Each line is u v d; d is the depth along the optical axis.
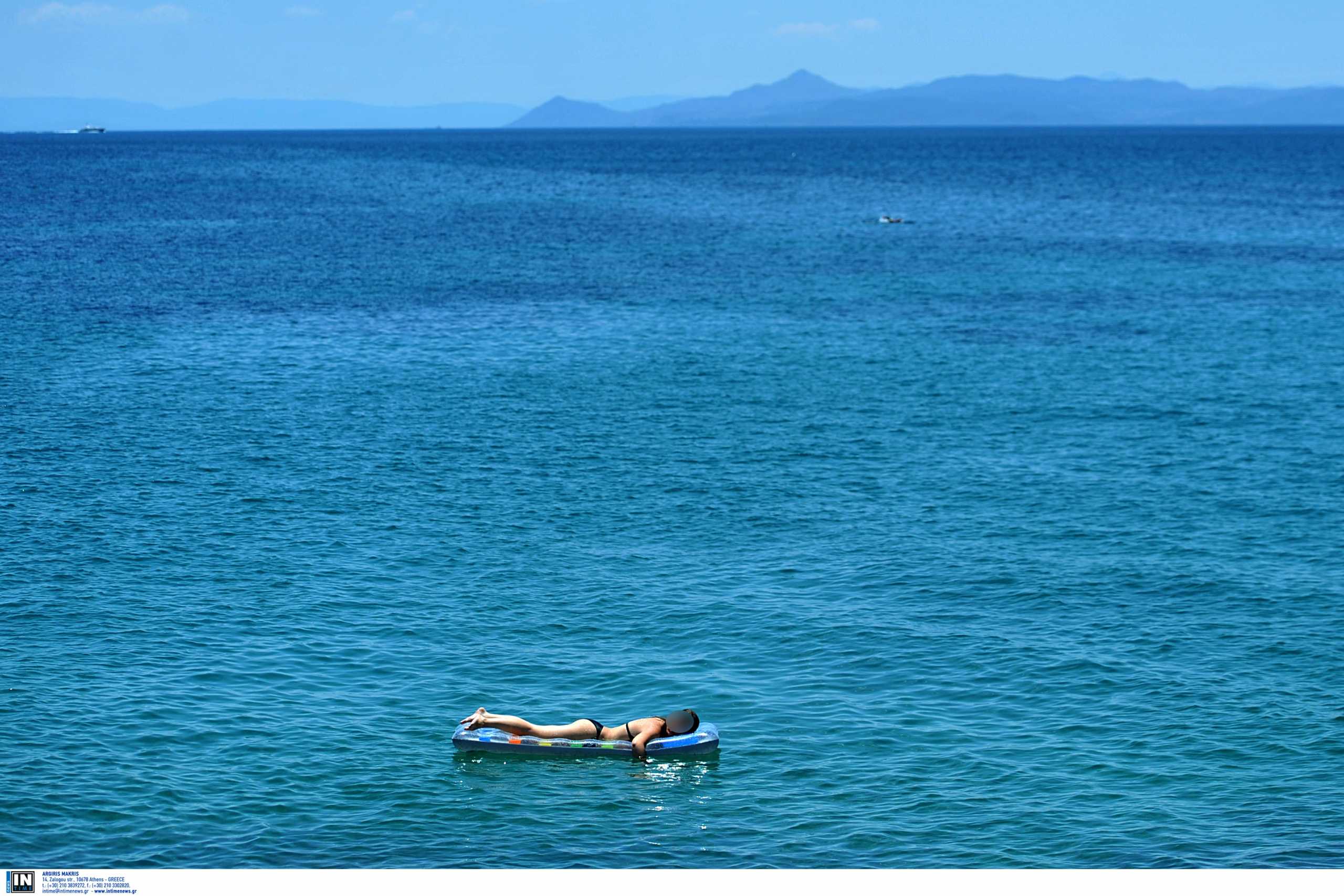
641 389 47.09
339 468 35.50
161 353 51.94
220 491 32.91
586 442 39.03
